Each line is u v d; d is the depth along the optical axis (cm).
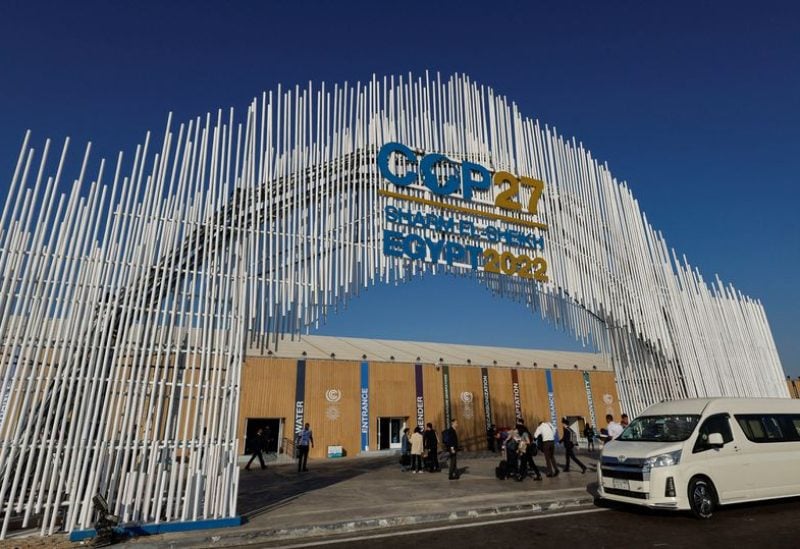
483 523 769
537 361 3547
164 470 707
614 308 1197
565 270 1135
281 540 686
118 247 737
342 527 735
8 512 621
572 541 656
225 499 729
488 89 1152
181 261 775
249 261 823
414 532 719
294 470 1777
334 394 2791
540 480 1177
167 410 729
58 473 662
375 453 2744
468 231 1027
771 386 1411
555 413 3331
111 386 699
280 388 2686
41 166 706
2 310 649
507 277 1070
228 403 767
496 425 3112
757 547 616
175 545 640
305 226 877
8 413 639
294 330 830
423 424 2941
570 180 1217
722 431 857
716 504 794
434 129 1054
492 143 1116
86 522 653
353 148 954
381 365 2959
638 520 771
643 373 1240
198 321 770
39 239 688
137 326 729
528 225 1108
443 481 1242
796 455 903
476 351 3616
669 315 1296
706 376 1295
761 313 1516
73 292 697
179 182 800
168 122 810
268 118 888
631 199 1343
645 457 797
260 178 859
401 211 962
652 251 1341
